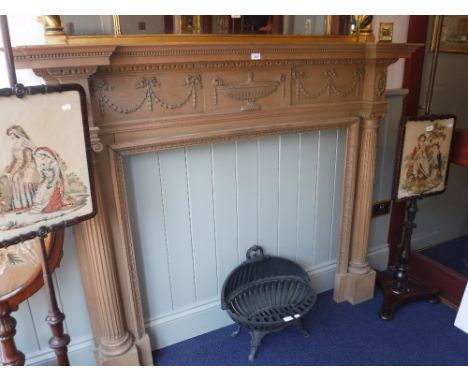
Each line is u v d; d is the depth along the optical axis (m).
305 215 1.78
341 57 1.47
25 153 0.83
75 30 1.08
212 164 1.47
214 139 1.35
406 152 1.58
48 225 0.90
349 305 1.89
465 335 1.67
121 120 1.20
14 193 0.84
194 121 1.31
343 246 1.84
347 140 1.67
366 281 1.88
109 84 1.15
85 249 1.28
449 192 2.18
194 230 1.53
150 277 1.50
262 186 1.61
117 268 1.35
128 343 1.42
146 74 1.19
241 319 1.46
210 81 1.30
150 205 1.40
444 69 1.88
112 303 1.34
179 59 1.18
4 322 1.07
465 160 1.68
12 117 0.79
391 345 1.62
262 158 1.57
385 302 1.82
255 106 1.41
